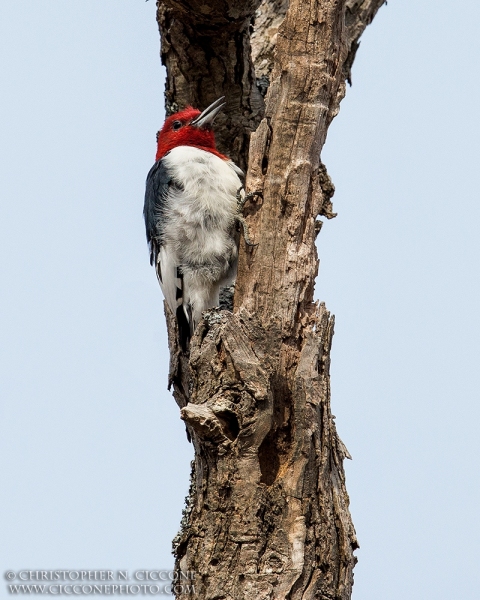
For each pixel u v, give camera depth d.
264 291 10.47
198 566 9.61
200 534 9.74
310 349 10.08
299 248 10.59
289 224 10.59
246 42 13.71
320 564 9.65
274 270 10.51
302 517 9.67
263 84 14.48
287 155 10.66
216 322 10.16
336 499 10.02
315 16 10.65
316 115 10.67
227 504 9.61
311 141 10.66
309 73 10.65
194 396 10.03
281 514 9.69
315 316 10.42
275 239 10.57
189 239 12.82
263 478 9.95
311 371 9.98
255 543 9.48
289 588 9.35
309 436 9.84
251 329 10.12
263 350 10.10
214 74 14.01
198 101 14.43
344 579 9.79
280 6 15.37
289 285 10.44
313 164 10.76
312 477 9.87
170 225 12.90
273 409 9.96
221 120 14.30
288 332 10.27
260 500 9.58
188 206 12.78
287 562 9.47
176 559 10.12
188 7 12.49
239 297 10.80
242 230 10.94
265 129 10.80
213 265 12.86
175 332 13.49
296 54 10.69
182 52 13.70
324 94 10.73
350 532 10.02
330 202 12.44
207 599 9.41
